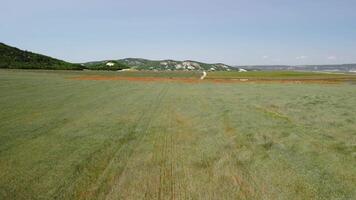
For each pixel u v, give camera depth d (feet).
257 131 36.45
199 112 50.29
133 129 36.29
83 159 24.59
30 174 21.07
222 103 62.64
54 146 28.17
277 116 47.14
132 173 21.76
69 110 48.96
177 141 31.12
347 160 25.75
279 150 28.48
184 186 19.61
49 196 17.71
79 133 33.55
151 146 29.01
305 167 23.80
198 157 25.89
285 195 18.58
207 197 18.04
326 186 20.12
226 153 27.25
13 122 38.09
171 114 47.80
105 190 18.74
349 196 18.70
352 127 39.29
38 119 40.57
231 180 20.79
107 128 36.50
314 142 31.58
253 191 19.04
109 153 26.40
